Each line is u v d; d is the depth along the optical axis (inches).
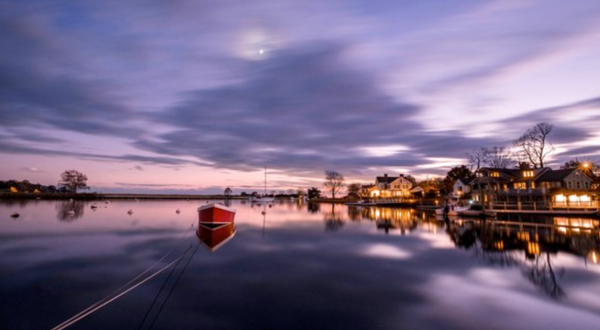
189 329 383.2
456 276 616.7
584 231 1278.3
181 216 1961.1
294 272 636.1
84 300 474.6
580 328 394.3
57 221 1560.0
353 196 5364.2
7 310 437.7
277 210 2866.6
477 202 2709.2
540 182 2522.1
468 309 450.3
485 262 735.7
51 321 405.1
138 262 709.3
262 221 1721.2
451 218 1872.5
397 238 1096.8
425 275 622.2
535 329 390.9
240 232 1233.4
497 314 434.0
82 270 638.5
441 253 838.5
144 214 2097.7
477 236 1146.0
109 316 418.3
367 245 954.1
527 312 442.3
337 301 477.1
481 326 397.7
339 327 390.9
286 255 797.9
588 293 520.4
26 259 732.0
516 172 2962.6
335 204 4480.8
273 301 474.6
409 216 2081.7
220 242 981.8
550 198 2252.7
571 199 2251.5
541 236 1144.8
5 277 588.7
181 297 488.1
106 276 598.2
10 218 1676.9
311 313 431.5
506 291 530.0
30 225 1387.8
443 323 404.8
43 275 602.2
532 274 634.8
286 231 1277.1
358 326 394.3
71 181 5196.9
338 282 570.9
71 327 386.0
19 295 494.6
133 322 401.1
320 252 840.9
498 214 2049.7
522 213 2025.1
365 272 641.0
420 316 425.1
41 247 879.1
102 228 1301.7
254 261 728.3
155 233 1160.8
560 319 420.5
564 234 1193.4
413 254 823.1
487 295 509.4
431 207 2915.8
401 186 4347.9
